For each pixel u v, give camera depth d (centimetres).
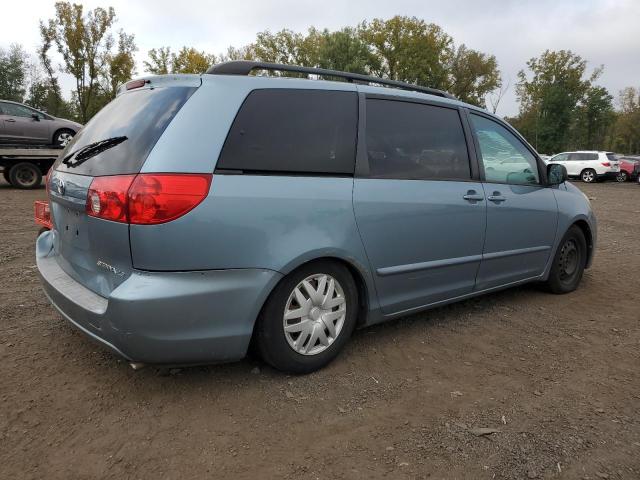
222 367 310
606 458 237
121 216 245
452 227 365
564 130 5016
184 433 245
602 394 297
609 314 443
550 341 376
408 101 356
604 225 1074
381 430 253
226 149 264
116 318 244
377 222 317
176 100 271
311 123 300
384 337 371
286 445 238
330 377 305
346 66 3847
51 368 304
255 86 286
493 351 354
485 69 4878
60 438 238
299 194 282
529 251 443
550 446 244
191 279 251
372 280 323
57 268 314
